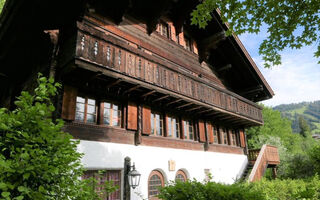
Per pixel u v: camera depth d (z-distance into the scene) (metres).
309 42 5.40
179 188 4.10
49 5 6.67
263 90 14.42
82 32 6.23
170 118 9.88
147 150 8.39
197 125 11.07
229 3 5.05
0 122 2.13
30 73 8.77
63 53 6.59
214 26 11.69
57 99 6.36
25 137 2.18
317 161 13.85
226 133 13.43
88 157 6.69
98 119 7.29
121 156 7.52
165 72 8.30
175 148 9.58
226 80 14.69
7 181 1.96
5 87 11.21
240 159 13.59
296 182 9.01
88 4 6.86
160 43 10.17
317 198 6.28
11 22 6.87
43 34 7.60
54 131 2.38
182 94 8.66
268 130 27.62
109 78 6.91
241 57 12.81
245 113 12.39
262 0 5.03
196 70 12.01
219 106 10.41
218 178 11.29
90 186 2.87
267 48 5.68
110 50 6.75
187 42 12.28
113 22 8.34
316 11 4.96
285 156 18.23
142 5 9.52
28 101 2.40
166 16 10.97
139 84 7.24
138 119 8.27
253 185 7.58
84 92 7.18
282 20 5.21
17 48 8.22
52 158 2.28
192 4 10.37
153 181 8.54
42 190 1.98
